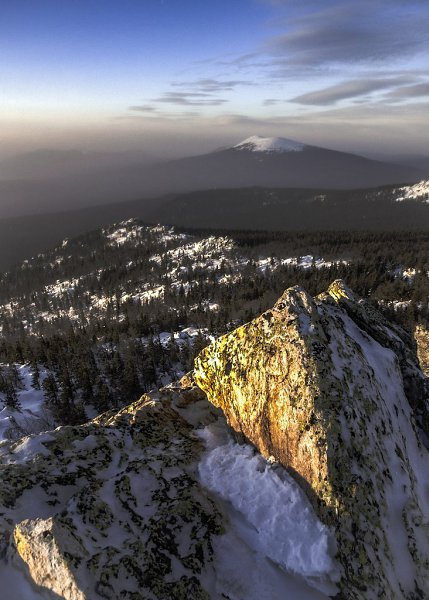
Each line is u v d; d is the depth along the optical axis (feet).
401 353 51.21
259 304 482.69
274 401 37.06
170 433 41.55
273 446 36.42
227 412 42.88
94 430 39.52
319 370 36.09
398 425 39.81
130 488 32.73
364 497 30.14
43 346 357.20
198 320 465.47
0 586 25.82
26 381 293.84
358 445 32.55
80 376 266.77
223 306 513.04
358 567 27.45
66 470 34.50
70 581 24.16
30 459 34.86
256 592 26.50
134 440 39.83
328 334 40.16
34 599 25.00
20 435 161.27
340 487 30.55
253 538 30.14
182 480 34.83
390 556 28.66
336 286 57.93
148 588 25.29
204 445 40.34
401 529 30.73
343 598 26.53
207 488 34.63
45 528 26.43
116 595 24.39
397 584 27.76
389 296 441.27
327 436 32.35
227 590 26.48
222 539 29.45
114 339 393.91
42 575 25.40
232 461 37.35
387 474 32.86
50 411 240.53
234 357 43.09
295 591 26.91
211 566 27.68
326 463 31.40
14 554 26.96
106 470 35.60
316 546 28.58
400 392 44.52
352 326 49.34
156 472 35.09
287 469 34.73
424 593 28.32
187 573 26.78
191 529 29.71
